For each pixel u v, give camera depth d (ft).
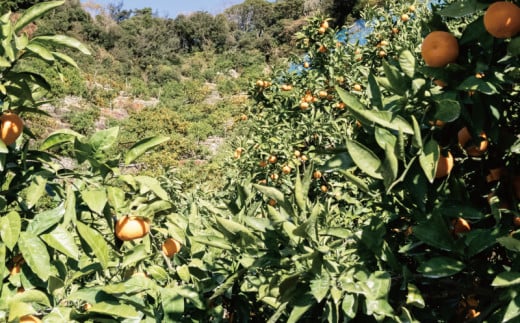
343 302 4.88
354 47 21.80
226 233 6.00
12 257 5.94
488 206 5.78
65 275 5.91
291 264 6.02
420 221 5.47
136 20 172.35
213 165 66.33
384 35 21.85
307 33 21.47
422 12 21.45
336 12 113.80
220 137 96.22
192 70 146.20
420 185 4.95
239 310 7.11
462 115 4.98
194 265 7.47
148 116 97.55
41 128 77.10
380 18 24.34
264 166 20.13
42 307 5.76
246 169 21.48
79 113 89.45
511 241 4.16
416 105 5.13
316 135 19.21
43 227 5.50
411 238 5.97
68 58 6.27
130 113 101.76
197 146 86.53
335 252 6.73
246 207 7.38
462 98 4.99
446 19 16.31
